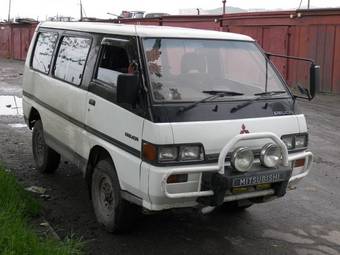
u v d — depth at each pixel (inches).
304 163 206.1
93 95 214.4
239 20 804.0
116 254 189.2
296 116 203.2
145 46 192.7
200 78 196.4
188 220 224.5
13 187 215.8
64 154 248.5
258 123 190.2
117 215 199.3
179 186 177.0
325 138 418.3
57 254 161.8
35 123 292.2
